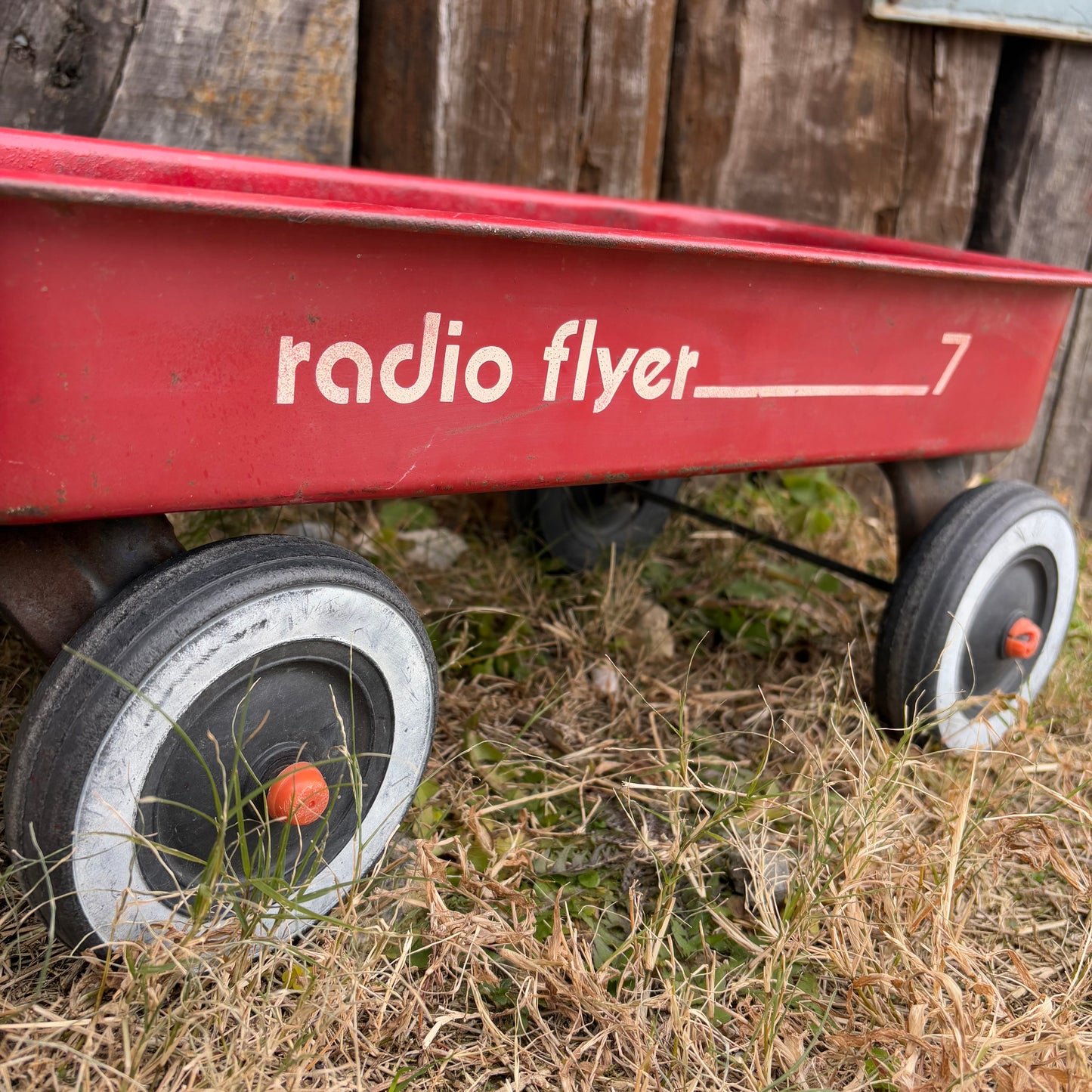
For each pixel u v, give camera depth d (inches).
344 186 71.8
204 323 39.4
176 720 42.4
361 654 48.4
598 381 51.9
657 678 80.6
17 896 47.8
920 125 104.5
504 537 96.4
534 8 90.5
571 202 82.4
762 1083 46.2
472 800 61.1
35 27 75.0
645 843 57.0
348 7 84.7
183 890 46.1
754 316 56.0
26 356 36.2
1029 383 74.2
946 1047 46.6
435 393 46.7
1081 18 102.1
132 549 45.3
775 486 112.3
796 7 97.8
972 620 71.2
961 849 58.8
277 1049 44.5
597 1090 46.3
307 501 45.0
